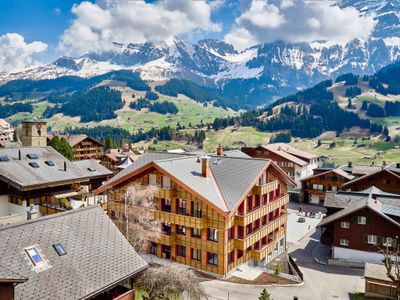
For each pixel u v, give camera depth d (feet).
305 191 355.97
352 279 166.09
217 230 147.84
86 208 106.83
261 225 171.53
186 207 153.17
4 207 182.09
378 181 269.23
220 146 210.38
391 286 143.74
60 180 189.67
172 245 158.61
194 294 107.34
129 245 104.37
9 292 72.28
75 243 94.27
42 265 83.61
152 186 159.63
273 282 150.71
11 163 186.39
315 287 155.43
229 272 151.84
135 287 107.24
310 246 219.61
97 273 89.76
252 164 171.12
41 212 180.75
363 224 183.93
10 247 82.94
